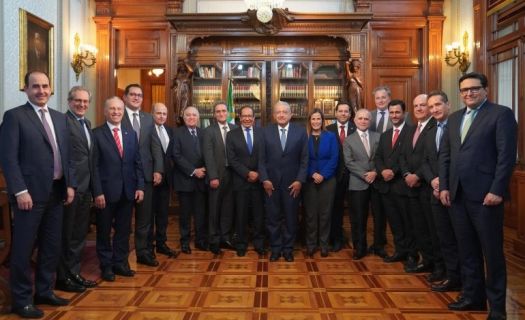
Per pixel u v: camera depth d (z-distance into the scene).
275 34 7.02
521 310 2.86
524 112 5.52
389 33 7.32
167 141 4.41
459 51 6.75
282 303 3.00
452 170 2.81
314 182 4.29
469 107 2.74
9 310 2.87
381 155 4.07
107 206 3.51
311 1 7.38
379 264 3.99
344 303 3.00
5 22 4.71
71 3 6.55
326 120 7.21
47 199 2.84
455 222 2.84
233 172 4.38
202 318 2.74
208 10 7.37
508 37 5.78
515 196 5.65
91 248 4.64
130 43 7.38
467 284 2.87
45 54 5.71
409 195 3.75
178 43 7.09
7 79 4.76
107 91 7.27
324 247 4.30
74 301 3.04
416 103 3.71
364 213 4.21
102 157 3.48
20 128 2.77
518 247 4.31
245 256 4.29
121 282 3.47
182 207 4.45
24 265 2.78
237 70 7.34
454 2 7.04
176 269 3.84
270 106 7.28
